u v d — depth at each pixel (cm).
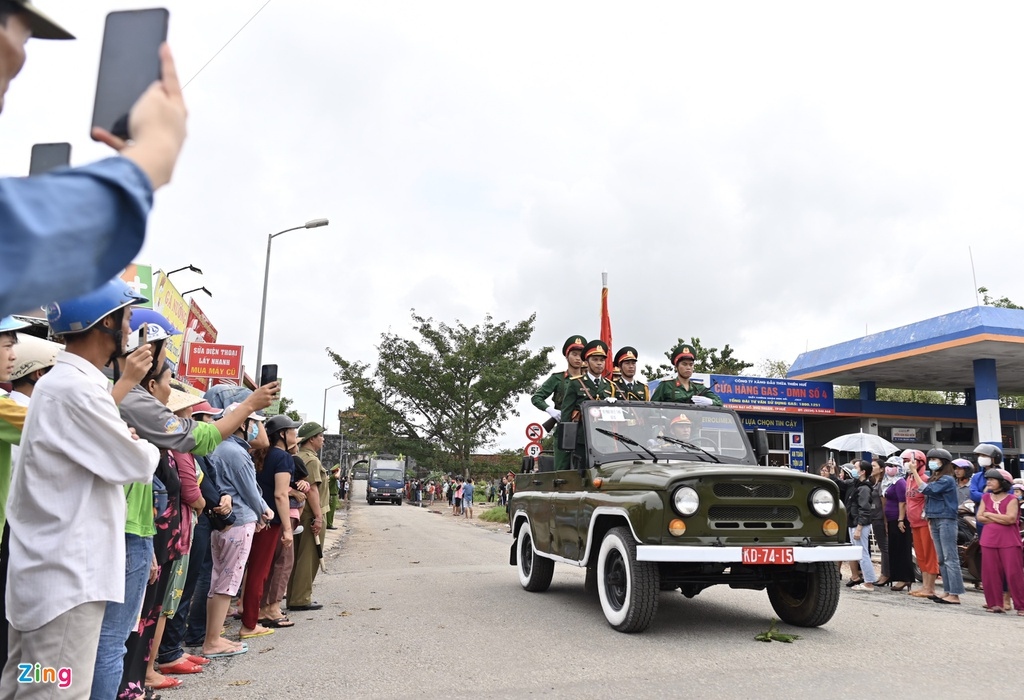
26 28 106
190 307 1961
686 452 752
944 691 462
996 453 1030
